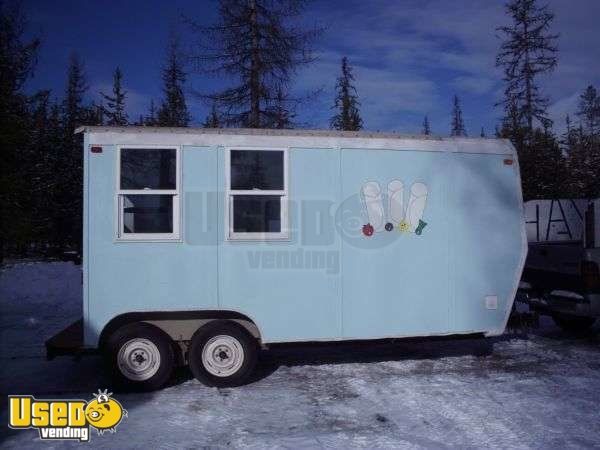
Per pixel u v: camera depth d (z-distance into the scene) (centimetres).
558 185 2344
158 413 549
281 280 634
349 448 466
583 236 834
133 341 605
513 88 2638
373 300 655
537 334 920
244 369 623
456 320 679
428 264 671
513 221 702
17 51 1791
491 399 587
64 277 1552
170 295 612
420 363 732
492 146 699
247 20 1497
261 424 520
